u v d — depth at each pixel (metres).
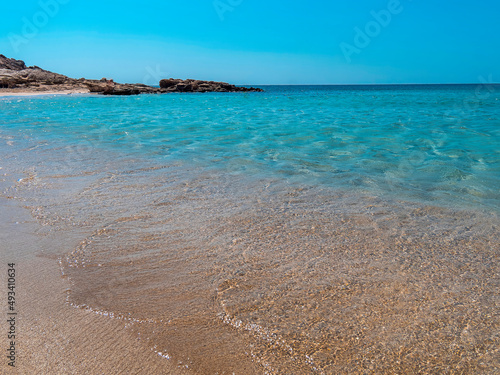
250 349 2.26
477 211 4.39
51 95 42.59
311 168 6.55
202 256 3.37
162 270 3.14
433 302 2.66
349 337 2.34
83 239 3.72
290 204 4.69
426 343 2.27
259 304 2.67
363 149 8.23
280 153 7.85
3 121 14.41
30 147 8.55
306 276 3.02
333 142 9.12
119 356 2.21
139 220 4.19
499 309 2.57
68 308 2.65
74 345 2.29
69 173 6.17
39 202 4.77
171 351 2.25
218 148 8.45
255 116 16.34
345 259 3.29
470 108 21.00
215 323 2.49
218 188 5.37
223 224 4.07
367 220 4.16
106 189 5.31
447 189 5.26
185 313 2.59
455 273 3.04
